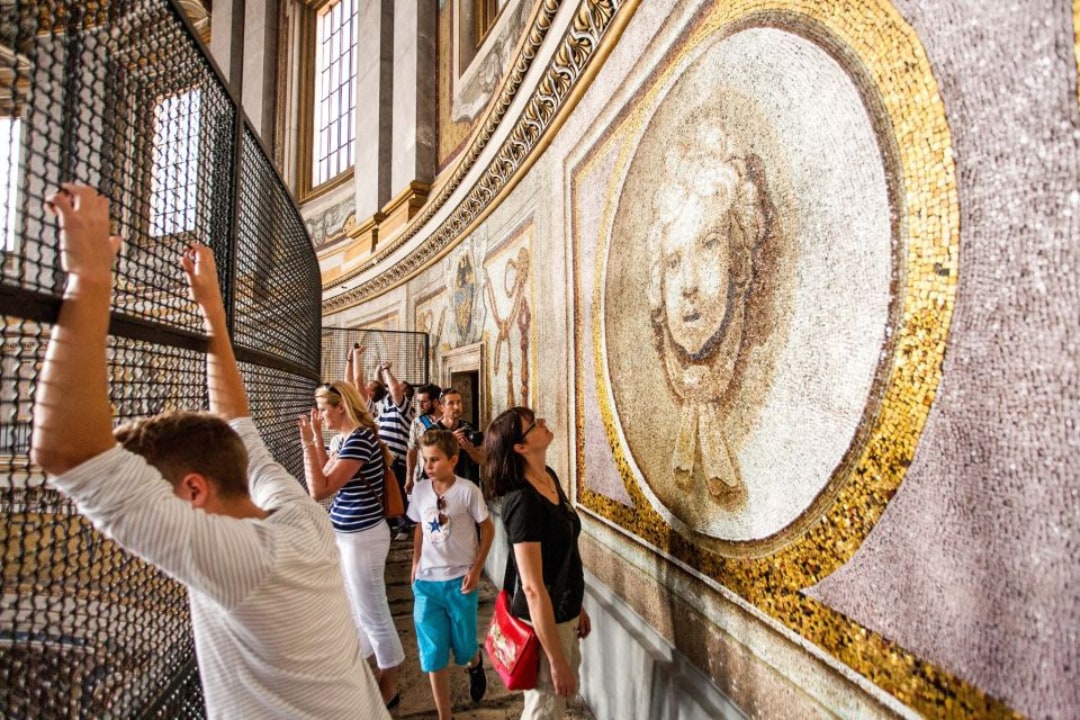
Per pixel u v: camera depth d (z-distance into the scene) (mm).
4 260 924
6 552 994
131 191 1376
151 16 1439
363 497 3395
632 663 2732
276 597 1229
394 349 9750
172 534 1048
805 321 1662
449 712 3066
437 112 9086
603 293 3268
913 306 1303
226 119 2213
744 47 1957
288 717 1248
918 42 1284
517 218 5184
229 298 2172
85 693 1147
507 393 5473
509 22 6051
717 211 2125
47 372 959
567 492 3920
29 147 993
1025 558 1045
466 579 3068
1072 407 973
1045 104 1019
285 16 15867
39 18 1024
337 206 13453
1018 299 1068
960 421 1185
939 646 1225
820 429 1602
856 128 1467
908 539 1310
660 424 2607
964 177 1181
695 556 2305
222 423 1335
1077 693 947
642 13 2777
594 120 3418
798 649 1692
